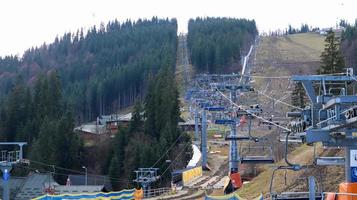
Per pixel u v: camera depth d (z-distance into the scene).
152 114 102.31
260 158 40.12
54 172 89.50
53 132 98.81
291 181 35.81
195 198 55.56
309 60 176.38
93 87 186.62
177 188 66.81
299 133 20.14
